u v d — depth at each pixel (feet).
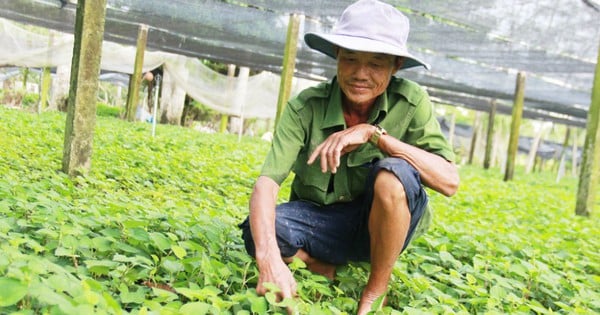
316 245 9.67
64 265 7.98
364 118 9.45
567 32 30.83
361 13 8.65
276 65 53.83
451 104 73.97
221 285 8.30
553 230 19.08
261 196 8.61
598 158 24.94
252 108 62.23
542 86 50.31
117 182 16.38
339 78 8.87
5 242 7.91
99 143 25.52
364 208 9.11
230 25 37.83
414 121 9.37
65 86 59.26
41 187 12.76
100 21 15.84
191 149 31.30
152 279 8.09
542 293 11.08
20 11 41.34
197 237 10.14
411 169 8.49
